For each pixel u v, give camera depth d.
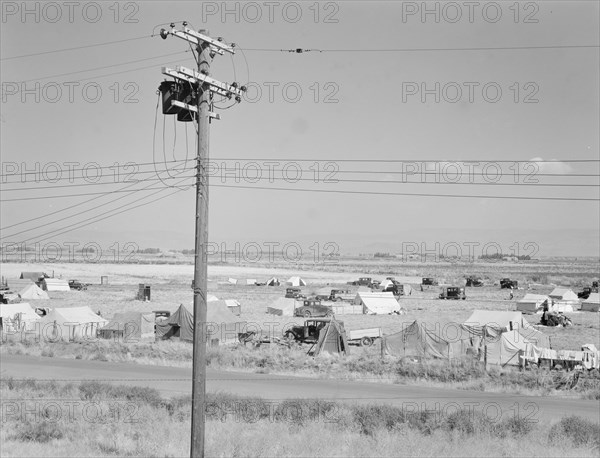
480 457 24.14
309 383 41.47
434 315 89.38
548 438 27.03
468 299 116.75
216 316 63.97
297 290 114.38
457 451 24.94
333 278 169.88
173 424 29.22
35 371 45.38
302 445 25.48
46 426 28.44
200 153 19.95
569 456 24.45
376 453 24.59
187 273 181.25
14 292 113.25
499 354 50.00
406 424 28.69
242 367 48.41
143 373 44.84
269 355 52.72
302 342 61.66
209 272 186.75
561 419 30.48
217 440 25.88
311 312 85.81
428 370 46.41
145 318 66.69
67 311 67.94
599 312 97.38
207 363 49.41
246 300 109.19
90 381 38.72
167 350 55.88
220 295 118.50
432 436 27.44
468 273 192.88
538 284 159.50
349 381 42.62
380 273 194.75
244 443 25.55
